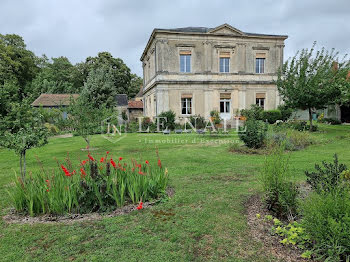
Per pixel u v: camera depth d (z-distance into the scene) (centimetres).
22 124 507
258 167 659
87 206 389
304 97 1425
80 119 1021
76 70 4366
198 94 2233
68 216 373
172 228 330
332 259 234
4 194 506
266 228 318
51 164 803
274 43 2328
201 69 2227
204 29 2322
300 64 1477
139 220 356
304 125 1545
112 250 283
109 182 412
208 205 404
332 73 1417
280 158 368
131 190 413
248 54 2295
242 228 324
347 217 233
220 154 877
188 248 283
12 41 4100
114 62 4369
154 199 429
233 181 538
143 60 3092
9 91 696
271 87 2348
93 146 1209
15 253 284
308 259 253
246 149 931
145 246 289
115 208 397
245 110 2178
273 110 2228
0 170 740
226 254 270
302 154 812
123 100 3706
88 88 2636
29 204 384
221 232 316
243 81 2281
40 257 276
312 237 261
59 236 317
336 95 1396
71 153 1019
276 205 349
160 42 2133
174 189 492
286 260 255
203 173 613
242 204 405
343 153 822
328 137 1238
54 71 4834
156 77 2184
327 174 381
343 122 2228
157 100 2173
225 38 2233
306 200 302
